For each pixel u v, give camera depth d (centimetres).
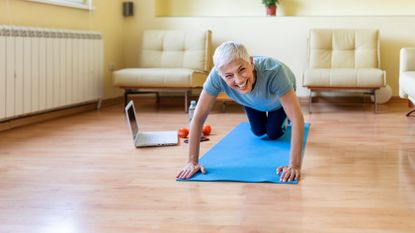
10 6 347
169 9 550
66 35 399
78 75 422
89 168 227
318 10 529
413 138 299
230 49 179
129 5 533
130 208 167
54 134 322
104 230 146
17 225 151
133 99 548
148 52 505
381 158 244
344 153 256
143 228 147
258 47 519
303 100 517
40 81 366
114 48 520
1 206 170
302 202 172
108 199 178
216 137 307
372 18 499
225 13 546
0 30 318
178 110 459
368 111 438
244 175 207
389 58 501
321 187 191
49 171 221
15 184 199
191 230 145
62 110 418
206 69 492
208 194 183
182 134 308
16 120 355
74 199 178
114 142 293
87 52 435
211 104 211
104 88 500
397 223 150
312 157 247
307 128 337
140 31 538
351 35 485
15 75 337
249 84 188
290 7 532
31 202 175
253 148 265
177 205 170
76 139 304
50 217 158
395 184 196
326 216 157
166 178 207
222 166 224
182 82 432
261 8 539
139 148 275
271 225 149
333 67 480
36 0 372
